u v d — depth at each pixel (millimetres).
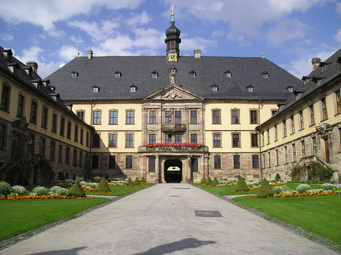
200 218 16625
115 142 67000
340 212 17578
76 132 58750
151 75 72125
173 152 64062
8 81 34625
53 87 67375
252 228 14445
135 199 26562
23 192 25734
